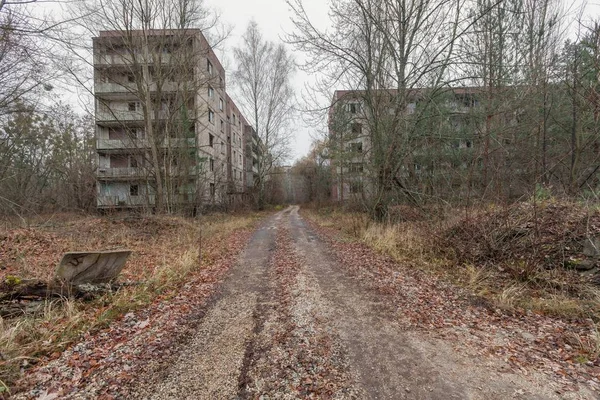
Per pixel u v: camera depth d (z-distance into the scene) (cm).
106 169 2217
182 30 1658
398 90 1081
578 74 816
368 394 253
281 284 581
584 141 876
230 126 3459
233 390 262
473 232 667
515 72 1063
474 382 266
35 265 669
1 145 1394
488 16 1033
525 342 334
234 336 365
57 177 1831
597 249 501
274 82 3294
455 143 1074
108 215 1434
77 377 281
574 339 336
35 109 982
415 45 1050
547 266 541
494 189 771
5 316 404
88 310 441
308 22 1046
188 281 611
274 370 292
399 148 1103
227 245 1048
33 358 307
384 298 484
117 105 2297
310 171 4231
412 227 971
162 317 424
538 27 1195
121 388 265
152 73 1883
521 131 959
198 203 1841
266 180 4219
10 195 1313
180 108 1825
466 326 379
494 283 532
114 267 537
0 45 728
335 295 505
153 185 1897
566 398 242
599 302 411
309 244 1045
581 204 648
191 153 1977
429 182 1018
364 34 1098
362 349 328
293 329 381
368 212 1257
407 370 288
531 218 633
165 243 1043
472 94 1140
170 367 298
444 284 545
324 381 273
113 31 1583
